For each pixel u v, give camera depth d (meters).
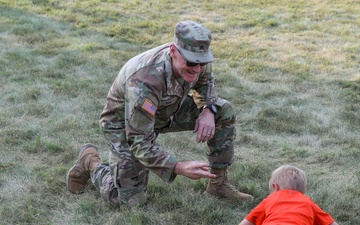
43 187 4.21
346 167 4.79
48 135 5.29
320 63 8.12
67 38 9.14
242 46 8.98
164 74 3.36
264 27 10.29
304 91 6.91
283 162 4.89
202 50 3.19
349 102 6.52
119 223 3.72
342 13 11.54
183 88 3.47
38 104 6.08
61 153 4.89
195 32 3.19
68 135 5.29
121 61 8.00
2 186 4.27
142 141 3.39
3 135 5.20
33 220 3.80
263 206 3.17
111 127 3.73
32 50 8.34
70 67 7.63
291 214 3.02
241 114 6.05
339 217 3.89
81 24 10.07
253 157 4.98
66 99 6.33
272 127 5.66
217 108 3.80
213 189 4.10
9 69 7.37
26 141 5.15
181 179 4.31
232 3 12.31
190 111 3.85
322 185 4.33
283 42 9.30
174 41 3.26
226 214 3.88
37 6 11.34
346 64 8.05
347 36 9.73
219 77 7.34
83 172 4.12
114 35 9.53
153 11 11.45
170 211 3.91
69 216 3.85
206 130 3.70
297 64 7.99
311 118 5.94
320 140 5.34
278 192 3.19
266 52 8.60
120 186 3.81
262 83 7.23
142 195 3.89
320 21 10.84
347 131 5.61
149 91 3.34
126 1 12.24
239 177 4.45
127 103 3.40
